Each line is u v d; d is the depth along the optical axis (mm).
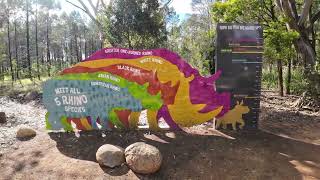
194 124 7613
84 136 7281
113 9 17969
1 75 27188
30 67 31172
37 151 6676
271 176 6008
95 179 5824
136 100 7430
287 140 7473
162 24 19031
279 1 12219
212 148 6859
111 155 6137
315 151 6977
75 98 7441
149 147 6145
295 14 12328
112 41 18453
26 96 12867
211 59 16312
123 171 6012
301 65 13281
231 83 7770
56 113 7496
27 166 6215
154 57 7383
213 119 7992
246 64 7738
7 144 6969
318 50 16719
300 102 10883
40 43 57688
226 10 12383
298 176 6000
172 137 7273
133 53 7359
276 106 11094
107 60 7375
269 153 6773
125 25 17906
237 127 7871
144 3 17875
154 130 7551
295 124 8828
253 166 6301
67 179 5828
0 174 6016
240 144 7105
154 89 7418
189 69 7461
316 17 13102
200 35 24469
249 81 7781
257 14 12789
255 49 7719
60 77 7430
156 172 6070
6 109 10414
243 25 7672
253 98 7832
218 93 7656
